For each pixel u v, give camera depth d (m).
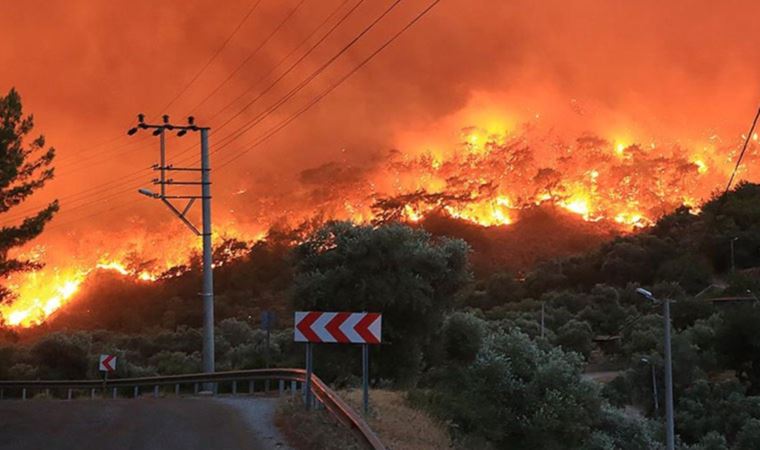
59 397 50.94
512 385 26.20
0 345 81.81
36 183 31.02
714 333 73.75
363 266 31.00
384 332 30.80
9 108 28.86
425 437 16.45
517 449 25.73
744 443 51.94
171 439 15.75
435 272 31.70
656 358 68.19
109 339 98.75
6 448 14.76
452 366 29.20
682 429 60.62
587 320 102.06
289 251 33.72
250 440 15.56
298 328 17.58
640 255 128.88
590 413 27.50
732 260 112.12
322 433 15.01
